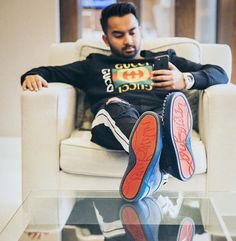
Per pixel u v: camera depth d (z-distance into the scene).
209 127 1.47
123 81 1.68
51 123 1.49
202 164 1.46
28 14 2.89
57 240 1.10
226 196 1.26
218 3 2.94
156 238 1.11
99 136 1.43
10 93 2.99
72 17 2.97
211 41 3.02
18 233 1.11
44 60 2.94
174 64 1.75
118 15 1.70
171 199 1.24
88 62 1.78
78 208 1.23
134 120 1.34
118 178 1.46
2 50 2.94
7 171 2.51
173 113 1.19
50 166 1.50
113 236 1.13
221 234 1.13
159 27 3.16
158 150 1.13
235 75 2.92
